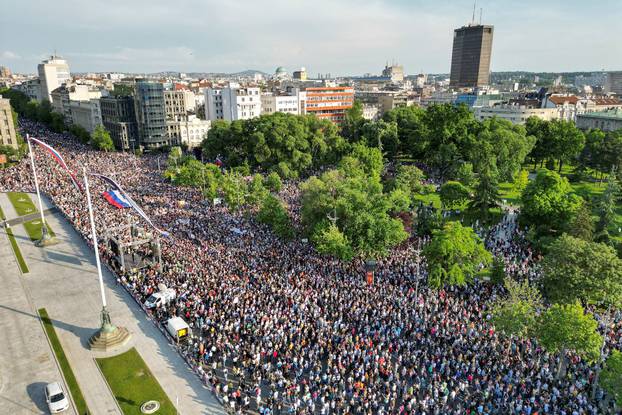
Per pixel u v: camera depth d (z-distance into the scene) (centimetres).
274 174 10906
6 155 13575
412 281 6012
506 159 11500
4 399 3928
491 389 3831
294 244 7419
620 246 6675
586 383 3981
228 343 4428
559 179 7906
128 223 7888
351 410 3728
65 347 4662
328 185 7625
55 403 3744
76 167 12694
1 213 8938
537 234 7644
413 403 3766
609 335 4622
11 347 4678
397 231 6744
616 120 16400
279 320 4831
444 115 13412
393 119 16088
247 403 3819
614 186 7288
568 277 4997
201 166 10988
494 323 4428
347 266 6469
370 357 4288
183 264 6262
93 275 6275
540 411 3619
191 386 4097
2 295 5744
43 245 7275
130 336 4834
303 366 4259
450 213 9525
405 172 10306
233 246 7100
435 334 4672
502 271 5962
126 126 17850
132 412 3772
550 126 13188
